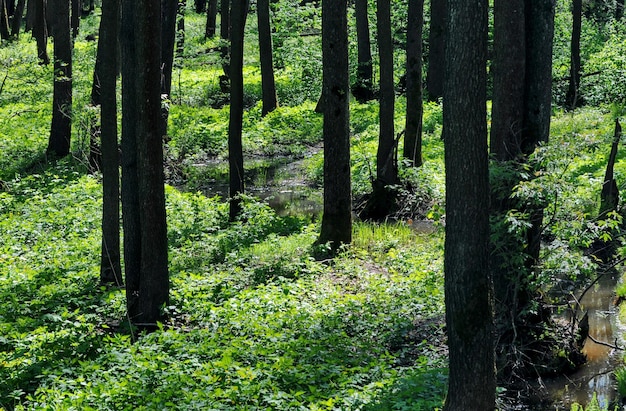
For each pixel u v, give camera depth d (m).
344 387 8.98
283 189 23.06
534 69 10.86
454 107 7.14
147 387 8.91
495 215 10.84
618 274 14.95
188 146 27.75
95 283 13.76
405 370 9.73
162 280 11.84
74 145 24.50
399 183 19.69
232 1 17.36
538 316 11.23
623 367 10.60
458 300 7.28
